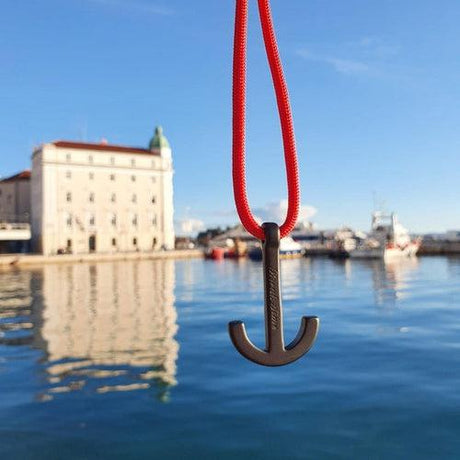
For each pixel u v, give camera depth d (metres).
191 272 53.44
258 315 19.80
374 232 77.12
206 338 14.80
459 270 47.06
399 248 73.19
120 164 94.00
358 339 13.84
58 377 10.64
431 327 15.54
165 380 10.21
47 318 20.25
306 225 113.31
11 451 6.95
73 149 89.31
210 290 32.09
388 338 13.90
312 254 88.38
